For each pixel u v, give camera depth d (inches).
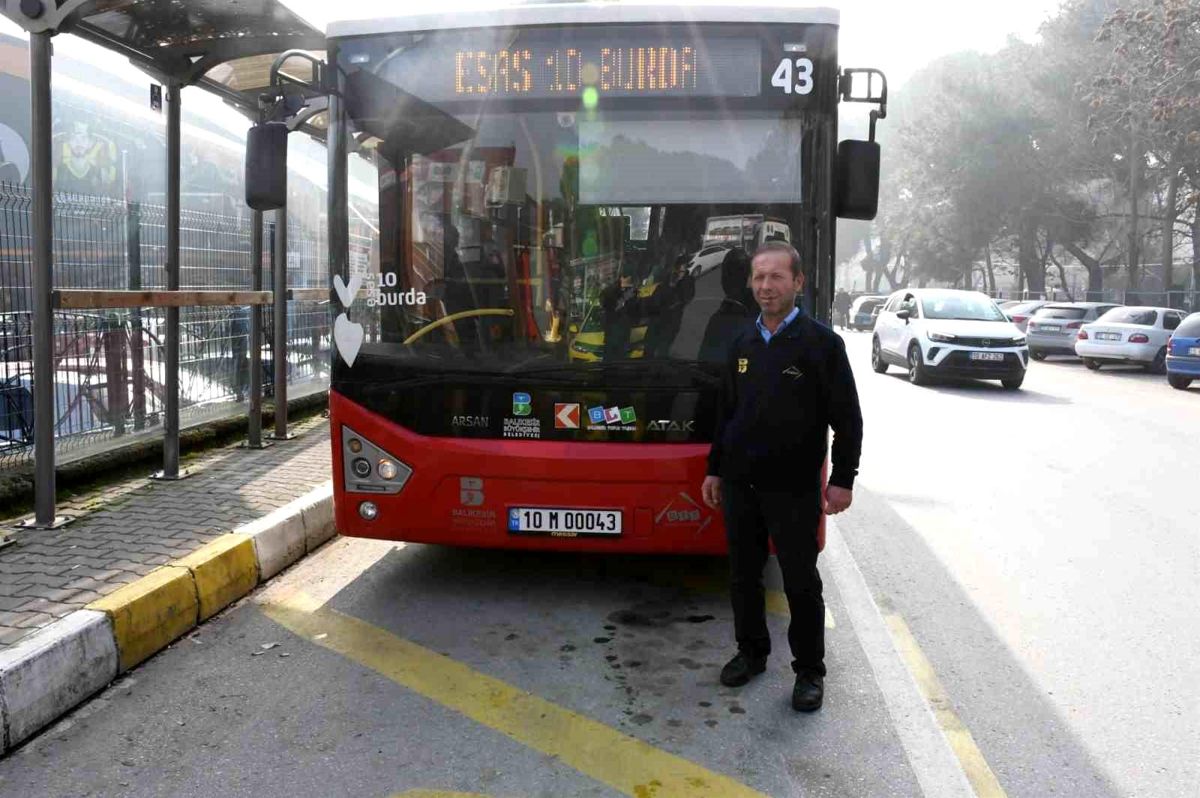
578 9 189.0
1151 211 1788.9
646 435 185.8
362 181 193.9
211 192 399.5
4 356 240.5
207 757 136.4
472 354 188.4
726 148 188.7
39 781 129.8
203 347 326.6
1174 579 227.0
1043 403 581.9
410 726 146.2
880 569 233.6
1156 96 967.6
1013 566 236.8
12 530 213.6
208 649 175.5
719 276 187.8
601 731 145.3
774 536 152.3
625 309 187.3
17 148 370.0
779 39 188.4
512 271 188.9
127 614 165.6
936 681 166.9
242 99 315.3
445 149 191.3
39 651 145.0
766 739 143.2
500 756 137.3
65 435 261.3
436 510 189.5
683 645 180.2
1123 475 352.8
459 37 191.5
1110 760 139.2
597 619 193.6
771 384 149.3
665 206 188.5
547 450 184.7
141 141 390.9
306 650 175.6
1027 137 1656.0
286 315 339.3
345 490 194.4
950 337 657.0
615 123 189.3
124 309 283.3
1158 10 935.7
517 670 167.9
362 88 194.5
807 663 153.5
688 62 188.7
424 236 190.9
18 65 370.3
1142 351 815.1
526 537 187.5
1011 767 136.6
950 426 478.0
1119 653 180.7
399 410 190.7
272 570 216.8
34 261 213.2
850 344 1219.9
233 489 257.6
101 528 216.4
